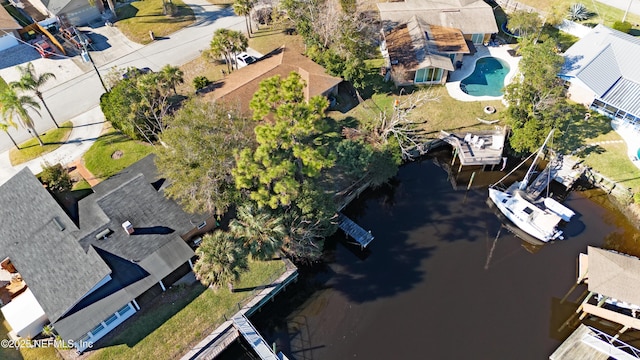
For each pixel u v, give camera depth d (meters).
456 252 50.19
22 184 48.88
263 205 44.25
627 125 59.44
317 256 46.97
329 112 63.41
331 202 48.72
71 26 77.69
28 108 63.53
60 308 39.44
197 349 40.75
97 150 58.25
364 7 75.00
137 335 41.44
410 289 47.00
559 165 57.03
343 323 44.62
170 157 45.41
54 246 43.56
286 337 43.69
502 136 59.03
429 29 71.31
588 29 72.06
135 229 44.66
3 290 44.25
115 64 71.69
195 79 64.12
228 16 82.44
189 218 46.44
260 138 43.09
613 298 41.94
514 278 47.88
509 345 42.91
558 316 44.91
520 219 51.19
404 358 42.16
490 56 72.38
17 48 74.44
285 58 65.19
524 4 80.62
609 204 54.09
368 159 52.38
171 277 45.34
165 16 82.12
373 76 69.00
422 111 63.56
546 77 56.94
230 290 44.53
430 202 55.50
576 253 49.91
